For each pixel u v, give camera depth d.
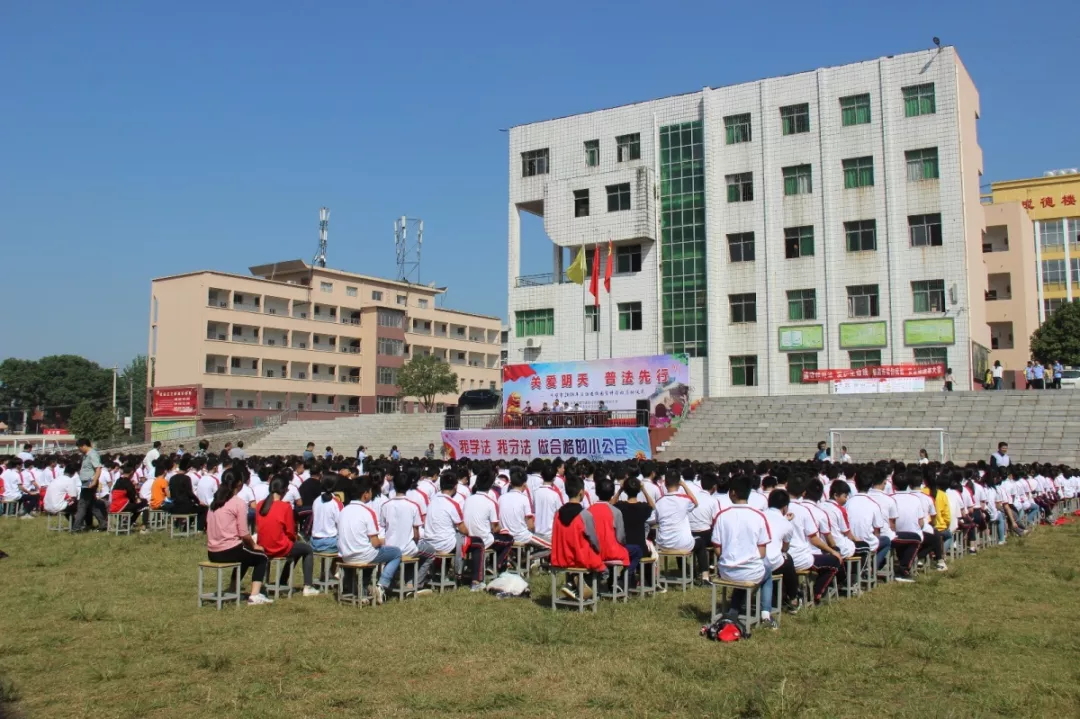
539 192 49.47
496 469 16.78
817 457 26.89
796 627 10.08
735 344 44.25
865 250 41.50
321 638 9.59
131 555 15.88
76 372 91.69
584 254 46.66
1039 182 68.19
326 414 69.81
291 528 12.02
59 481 19.89
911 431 32.84
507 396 41.03
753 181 44.28
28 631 9.92
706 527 13.27
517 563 14.03
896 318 40.41
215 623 10.37
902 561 13.53
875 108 41.62
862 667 8.41
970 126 42.34
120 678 8.11
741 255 44.53
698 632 9.84
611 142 47.66
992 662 8.62
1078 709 7.28
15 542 17.86
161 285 65.94
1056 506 23.42
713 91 45.50
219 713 7.17
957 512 15.02
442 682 8.00
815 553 11.31
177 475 18.72
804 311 42.81
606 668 8.37
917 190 40.47
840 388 39.25
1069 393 32.50
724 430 37.09
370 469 17.42
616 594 11.65
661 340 45.31
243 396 66.38
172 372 64.62
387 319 76.00
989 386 38.09
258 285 67.62
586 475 15.20
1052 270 67.12
